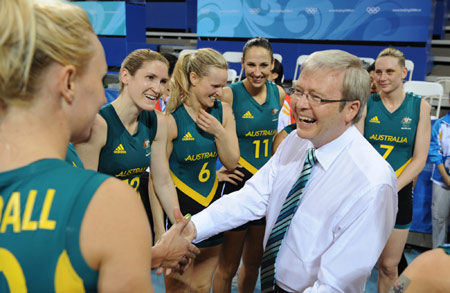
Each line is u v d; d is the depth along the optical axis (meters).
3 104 0.56
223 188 2.46
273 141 2.54
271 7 6.99
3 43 0.52
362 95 1.13
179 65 1.99
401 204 2.35
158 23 10.94
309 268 1.21
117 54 8.53
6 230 0.55
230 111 2.24
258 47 2.38
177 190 2.09
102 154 1.66
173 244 1.28
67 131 0.61
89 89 0.60
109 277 0.56
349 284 1.14
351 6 6.41
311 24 6.77
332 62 1.11
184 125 2.01
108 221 0.55
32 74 0.54
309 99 1.14
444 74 6.80
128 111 1.66
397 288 0.75
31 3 0.53
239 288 2.52
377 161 1.16
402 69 2.37
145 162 1.81
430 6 5.90
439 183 3.20
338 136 1.21
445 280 0.70
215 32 7.57
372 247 1.12
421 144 2.39
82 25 0.57
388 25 6.23
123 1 8.13
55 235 0.54
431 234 3.44
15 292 0.55
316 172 1.23
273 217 1.39
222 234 2.09
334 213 1.17
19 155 0.57
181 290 2.00
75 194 0.55
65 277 0.54
